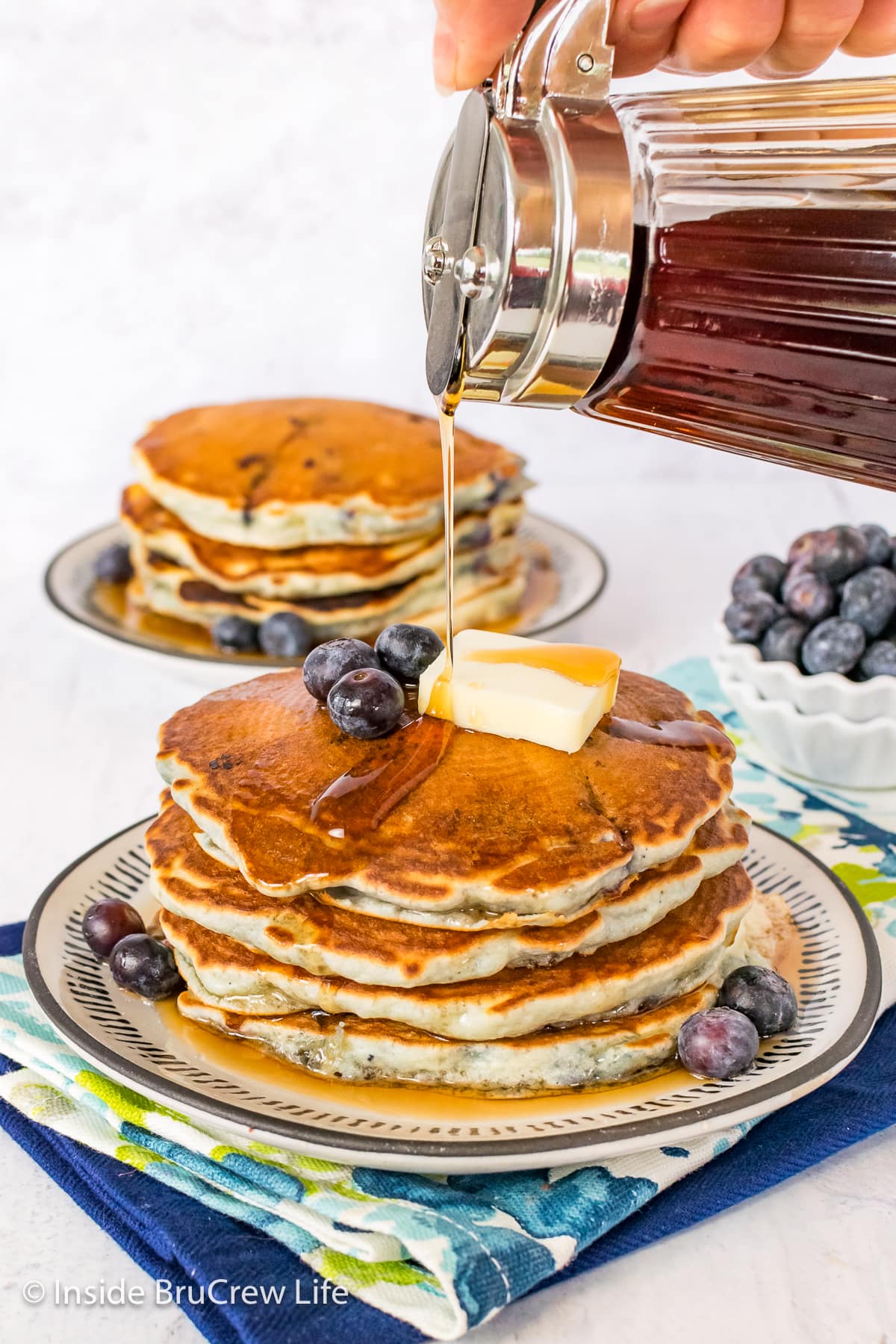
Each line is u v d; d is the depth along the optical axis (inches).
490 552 33.1
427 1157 20.7
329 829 22.4
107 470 51.5
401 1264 20.9
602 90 21.7
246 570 32.0
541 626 31.8
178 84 46.8
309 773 23.0
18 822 28.6
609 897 22.3
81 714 32.1
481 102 21.6
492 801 22.5
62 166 47.4
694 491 48.8
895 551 29.5
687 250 22.0
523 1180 21.6
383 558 32.3
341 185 48.4
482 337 21.4
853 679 28.9
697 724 24.2
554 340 21.2
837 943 24.0
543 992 22.2
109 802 29.2
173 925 23.5
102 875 25.0
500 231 21.1
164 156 47.7
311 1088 22.2
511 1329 20.7
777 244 22.0
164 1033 22.9
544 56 21.6
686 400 22.8
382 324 50.3
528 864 22.0
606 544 42.3
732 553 41.4
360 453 33.1
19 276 48.7
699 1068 22.2
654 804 22.6
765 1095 21.5
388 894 21.9
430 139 47.8
